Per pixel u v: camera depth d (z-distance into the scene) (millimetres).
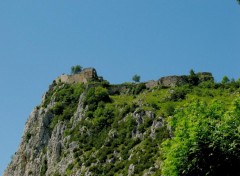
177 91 124312
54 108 142375
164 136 104188
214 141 35062
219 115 38250
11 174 142625
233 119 36031
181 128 37812
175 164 36438
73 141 125875
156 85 134000
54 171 123375
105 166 109625
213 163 34812
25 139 146750
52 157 129125
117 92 138625
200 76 135000
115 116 125562
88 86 140250
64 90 148250
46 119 141875
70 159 121188
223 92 124562
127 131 116188
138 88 135125
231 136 35125
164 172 38062
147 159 100688
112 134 118438
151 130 109812
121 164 106250
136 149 106938
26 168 137250
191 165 35469
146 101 122562
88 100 134625
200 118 37312
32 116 151500
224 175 34625
